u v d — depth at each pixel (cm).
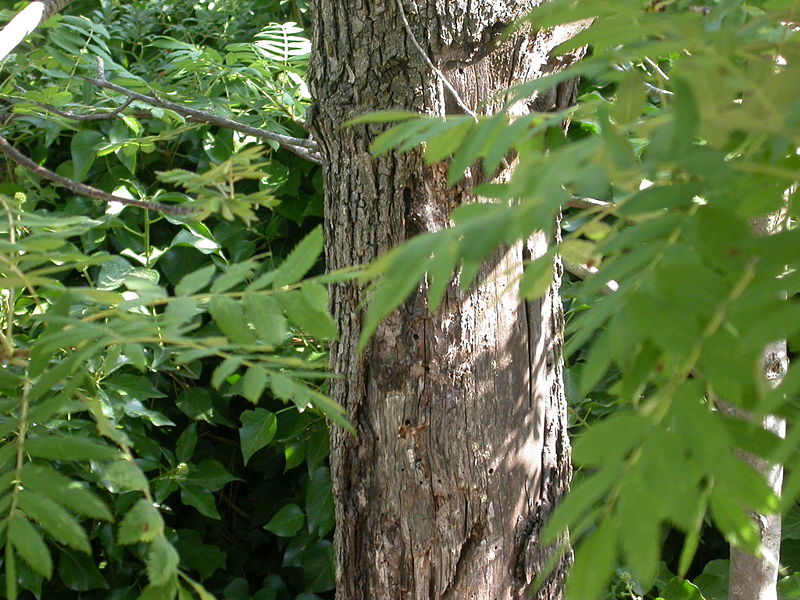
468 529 235
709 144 163
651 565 160
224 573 373
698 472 161
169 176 191
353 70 228
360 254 233
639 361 166
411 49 224
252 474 389
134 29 412
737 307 158
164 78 371
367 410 236
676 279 159
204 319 349
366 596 241
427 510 235
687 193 160
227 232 355
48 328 186
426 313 230
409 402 233
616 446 162
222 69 346
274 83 353
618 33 169
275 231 362
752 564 247
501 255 231
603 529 165
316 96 233
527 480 238
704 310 158
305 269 184
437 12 223
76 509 176
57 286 190
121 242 345
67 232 189
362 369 235
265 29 368
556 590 246
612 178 159
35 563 174
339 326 237
